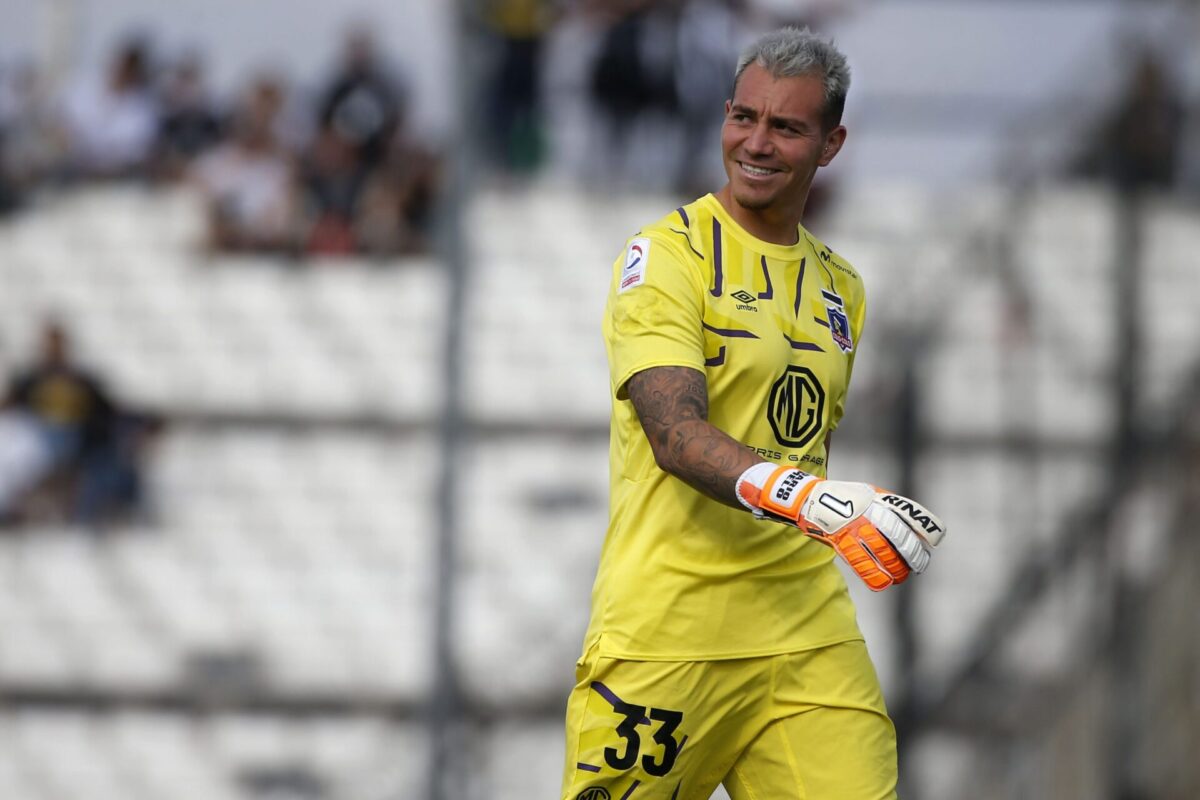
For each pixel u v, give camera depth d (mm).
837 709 12023
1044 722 26078
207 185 37125
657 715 11805
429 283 36312
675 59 34500
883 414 26344
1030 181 30953
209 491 33594
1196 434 26875
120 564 32781
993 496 28922
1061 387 29734
